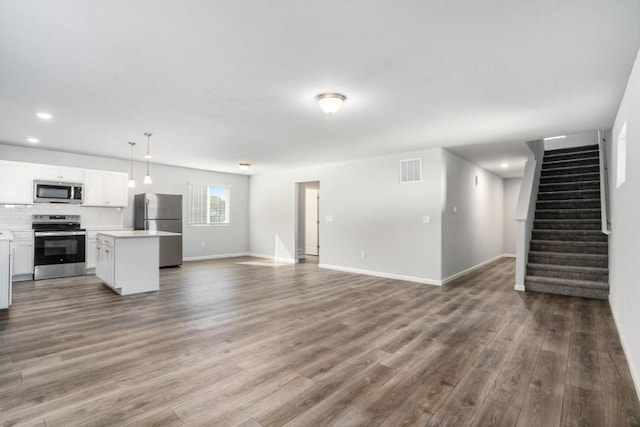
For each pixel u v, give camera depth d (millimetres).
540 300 4352
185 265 7312
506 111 3559
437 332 3180
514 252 8820
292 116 3783
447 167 5625
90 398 2021
